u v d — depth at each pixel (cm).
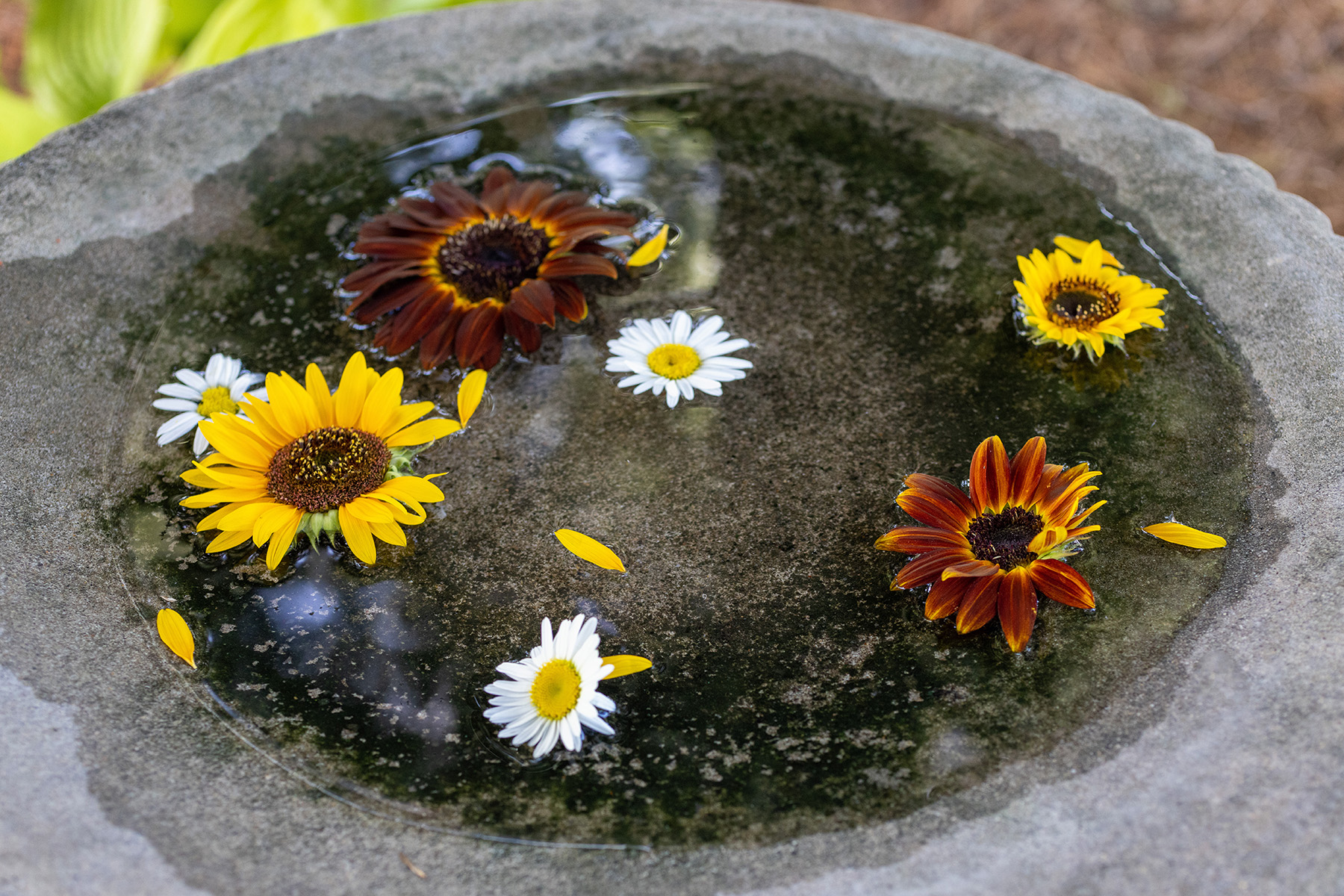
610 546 76
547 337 84
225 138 91
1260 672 68
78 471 79
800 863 66
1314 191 153
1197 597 72
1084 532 73
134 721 70
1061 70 171
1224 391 80
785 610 74
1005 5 182
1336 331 79
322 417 76
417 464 79
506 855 67
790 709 71
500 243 84
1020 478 74
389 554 76
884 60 95
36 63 121
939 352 83
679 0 97
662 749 70
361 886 65
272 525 74
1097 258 82
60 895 63
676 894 65
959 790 68
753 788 69
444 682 72
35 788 66
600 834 67
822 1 182
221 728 70
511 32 96
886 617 73
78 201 87
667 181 91
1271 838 64
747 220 89
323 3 114
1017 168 91
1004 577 72
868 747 70
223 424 75
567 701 70
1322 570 71
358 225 89
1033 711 70
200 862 65
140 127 89
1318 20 177
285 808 68
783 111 95
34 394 81
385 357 83
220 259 88
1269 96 167
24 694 69
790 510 77
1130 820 65
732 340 83
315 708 71
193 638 73
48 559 75
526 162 92
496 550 76
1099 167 89
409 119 94
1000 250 87
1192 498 76
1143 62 173
